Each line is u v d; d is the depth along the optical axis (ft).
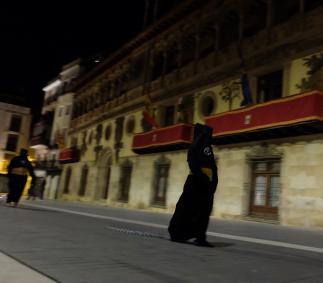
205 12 70.85
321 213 43.47
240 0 61.87
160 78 81.61
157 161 75.41
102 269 9.86
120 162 89.86
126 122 91.45
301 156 47.39
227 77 62.08
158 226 29.19
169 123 77.77
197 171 16.99
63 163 125.90
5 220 21.90
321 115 42.98
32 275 8.52
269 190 51.62
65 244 13.94
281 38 53.98
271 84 55.77
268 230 34.53
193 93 69.97
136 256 12.39
